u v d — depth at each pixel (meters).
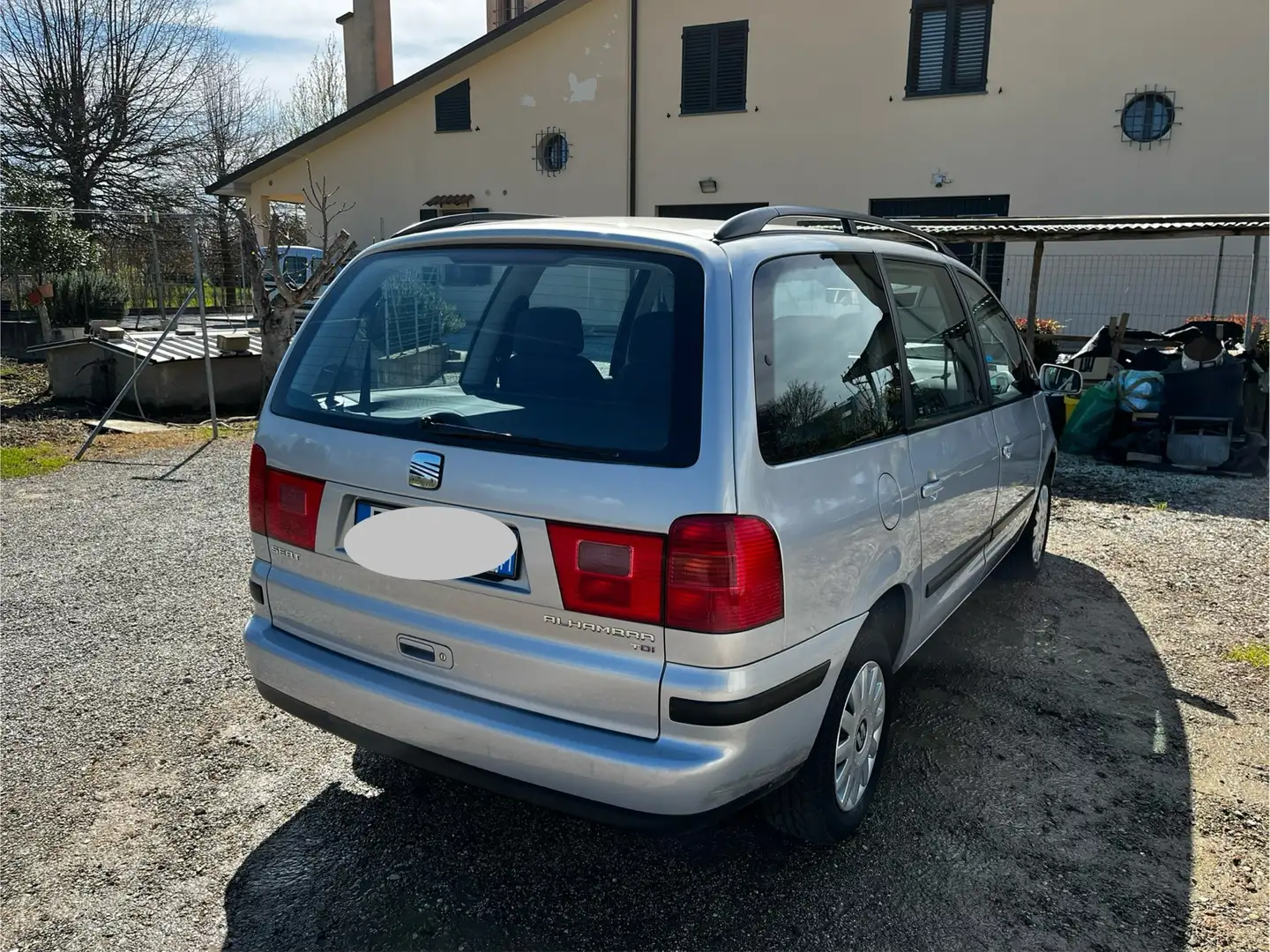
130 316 17.94
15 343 14.92
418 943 2.31
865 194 16.83
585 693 2.15
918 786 3.05
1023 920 2.42
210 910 2.42
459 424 2.32
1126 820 2.87
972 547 3.60
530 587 2.17
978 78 15.80
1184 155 14.68
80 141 27.14
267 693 2.70
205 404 10.95
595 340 2.29
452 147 20.12
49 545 5.52
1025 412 4.33
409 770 3.11
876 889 2.54
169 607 4.51
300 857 2.64
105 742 3.25
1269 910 2.47
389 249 2.80
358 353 2.63
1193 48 14.40
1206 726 3.48
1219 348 8.20
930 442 3.01
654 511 2.04
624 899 2.49
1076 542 5.88
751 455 2.11
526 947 2.31
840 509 2.37
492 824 2.81
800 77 16.98
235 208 11.17
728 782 2.10
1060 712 3.58
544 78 19.08
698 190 18.16
